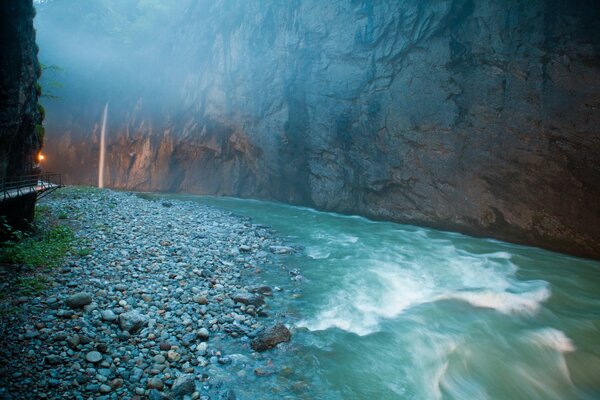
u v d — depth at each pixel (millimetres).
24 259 8289
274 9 21328
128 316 6293
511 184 13781
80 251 9445
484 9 13992
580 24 11727
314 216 19703
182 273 9062
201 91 27250
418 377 5926
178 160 30891
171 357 5680
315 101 20047
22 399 4316
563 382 6051
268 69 22000
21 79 9602
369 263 11484
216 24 25375
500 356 6629
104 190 25016
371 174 18406
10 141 9680
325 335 7012
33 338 5465
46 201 16797
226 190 27828
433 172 16062
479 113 14336
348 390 5488
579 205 12180
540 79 12664
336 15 18406
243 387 5340
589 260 11977
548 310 8422
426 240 14562
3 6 8656
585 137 11789
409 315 8047
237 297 8031
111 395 4676
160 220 15062
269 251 12531
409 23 15875
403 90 16531
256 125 23391
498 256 12398
